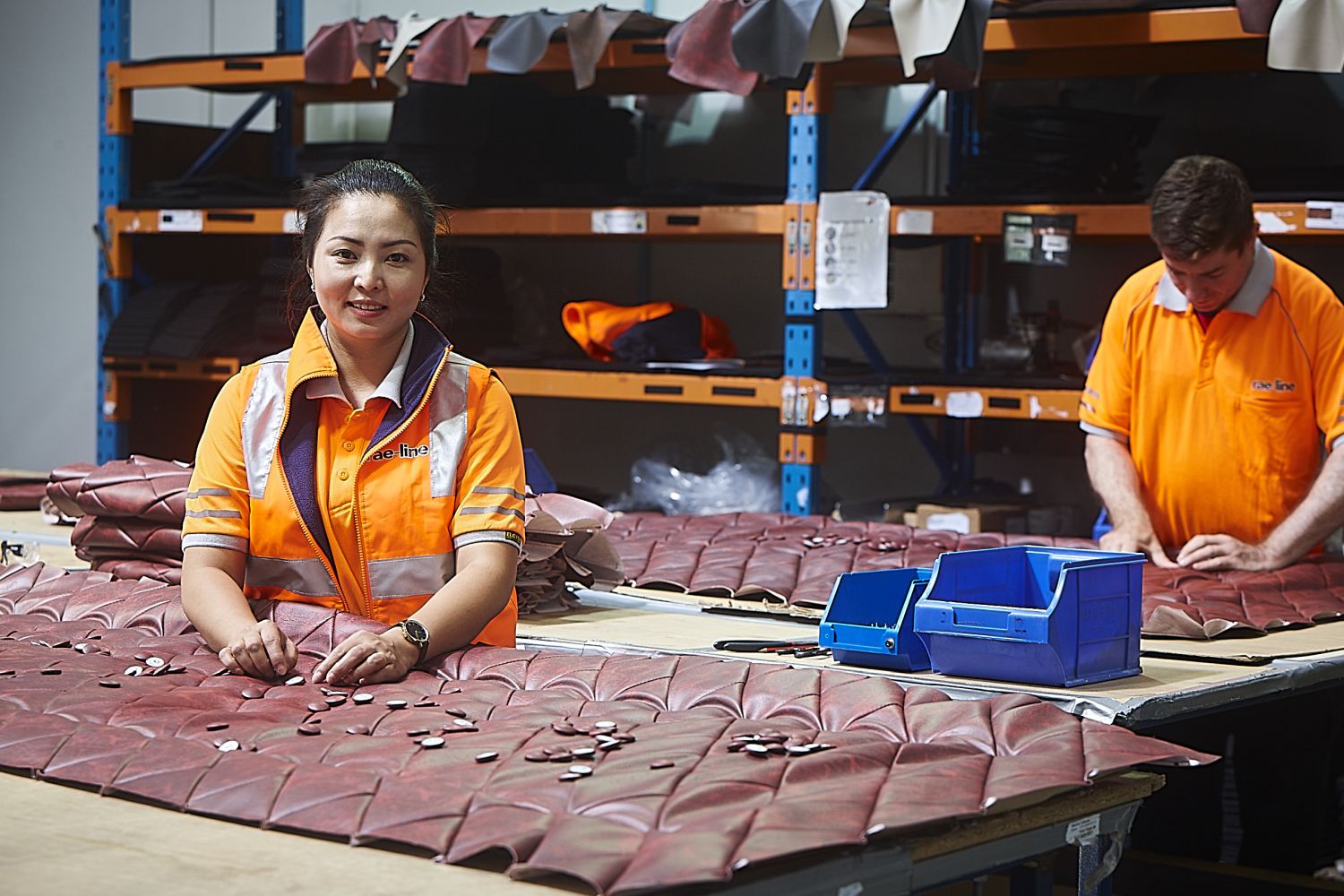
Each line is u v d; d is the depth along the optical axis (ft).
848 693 5.72
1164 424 10.25
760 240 17.20
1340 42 10.43
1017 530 14.37
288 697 5.87
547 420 18.83
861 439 17.10
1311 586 9.03
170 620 7.13
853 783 4.65
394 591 6.84
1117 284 15.61
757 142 17.51
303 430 6.86
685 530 10.63
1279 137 14.78
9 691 5.78
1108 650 6.70
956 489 15.98
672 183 14.97
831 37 11.66
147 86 16.57
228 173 18.72
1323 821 10.46
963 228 12.98
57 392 22.17
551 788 4.53
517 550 6.81
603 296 18.42
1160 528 10.45
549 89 17.13
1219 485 10.11
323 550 6.84
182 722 5.41
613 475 18.43
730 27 12.16
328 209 6.56
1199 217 9.20
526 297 17.44
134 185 17.85
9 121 22.38
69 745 5.16
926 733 5.35
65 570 8.20
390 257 6.53
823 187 13.57
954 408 13.26
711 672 6.05
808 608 8.61
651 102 17.71
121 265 16.90
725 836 4.13
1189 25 11.72
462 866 4.21
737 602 8.91
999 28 12.32
